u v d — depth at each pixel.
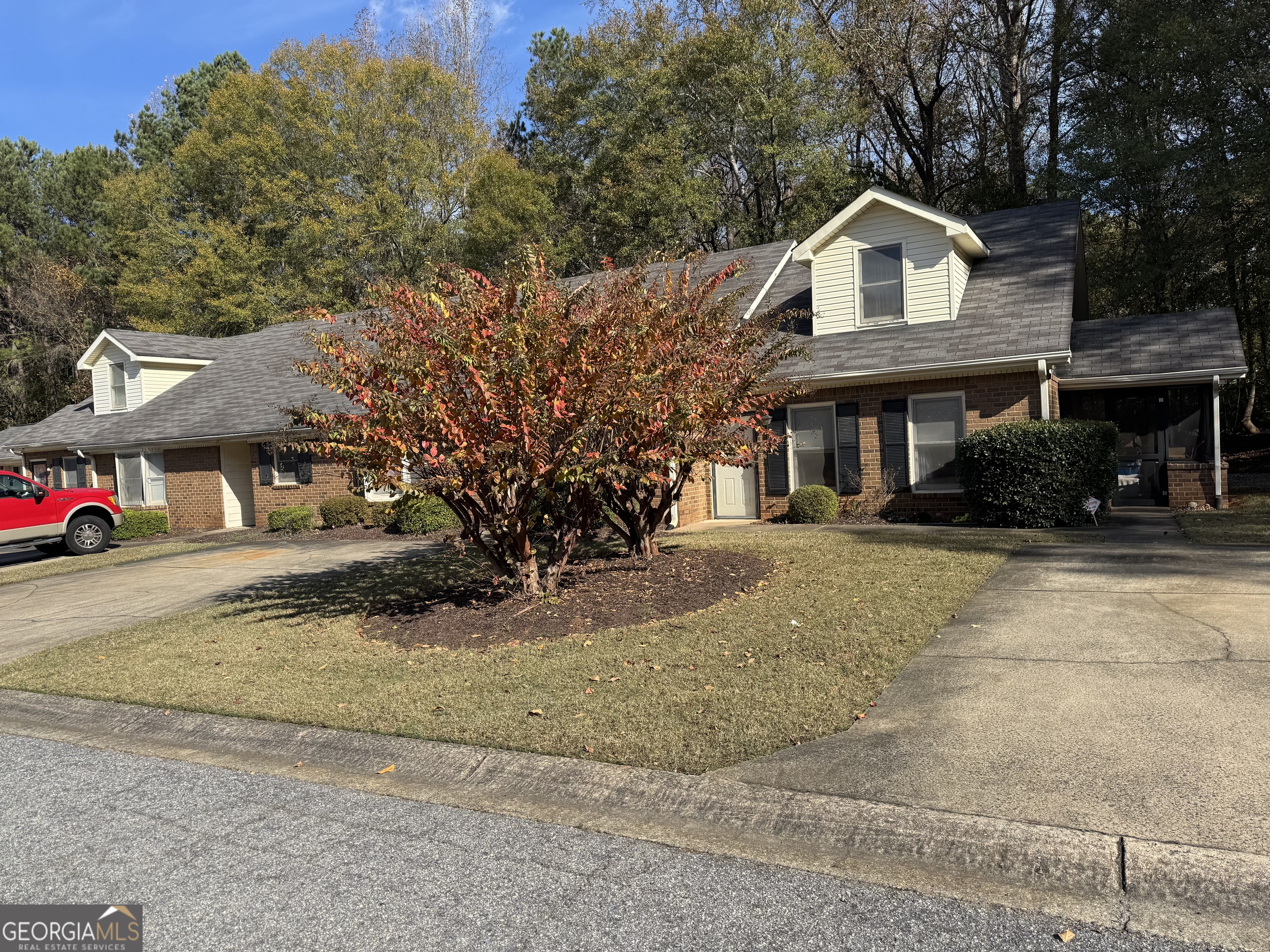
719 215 30.88
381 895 3.52
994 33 30.08
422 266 35.69
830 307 15.91
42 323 38.28
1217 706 4.69
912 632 6.65
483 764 4.80
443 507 16.91
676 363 8.09
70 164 44.09
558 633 7.39
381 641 7.77
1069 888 3.28
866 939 3.01
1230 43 20.55
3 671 7.78
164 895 3.61
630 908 3.31
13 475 17.23
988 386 13.84
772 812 3.98
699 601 8.17
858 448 14.97
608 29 34.38
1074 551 9.88
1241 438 26.05
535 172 37.25
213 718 5.95
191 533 21.14
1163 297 24.81
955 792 3.95
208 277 36.53
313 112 37.50
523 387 7.05
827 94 28.92
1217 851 3.28
